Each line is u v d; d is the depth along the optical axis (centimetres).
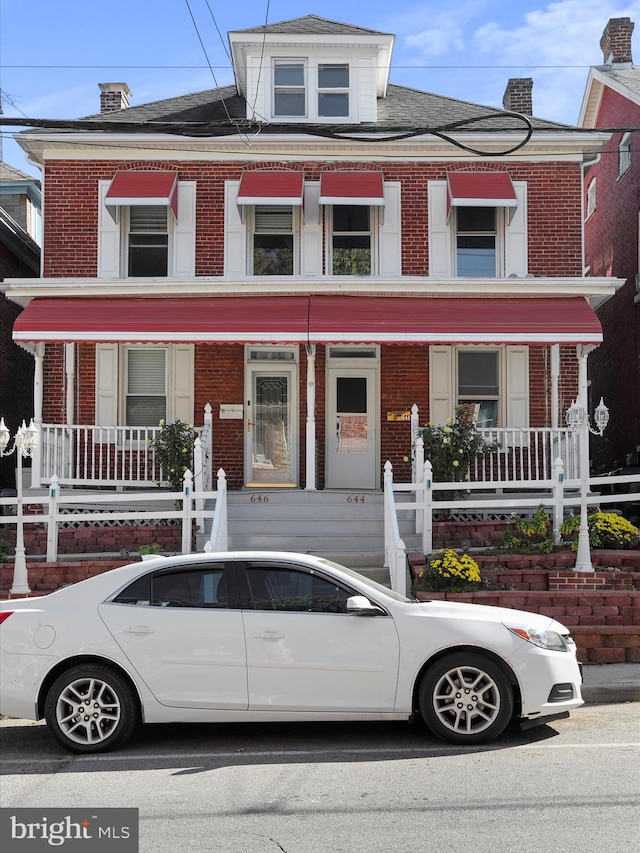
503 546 1278
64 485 1537
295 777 656
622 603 1050
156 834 541
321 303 1535
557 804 580
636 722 811
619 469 1869
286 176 1703
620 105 2153
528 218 1725
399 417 1697
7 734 829
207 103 1869
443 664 736
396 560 1076
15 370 2047
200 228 1719
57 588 1159
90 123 1133
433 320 1481
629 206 2070
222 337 1446
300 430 1709
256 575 758
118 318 1480
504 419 1698
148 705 730
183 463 1475
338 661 731
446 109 1838
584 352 1493
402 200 1730
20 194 2312
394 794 610
